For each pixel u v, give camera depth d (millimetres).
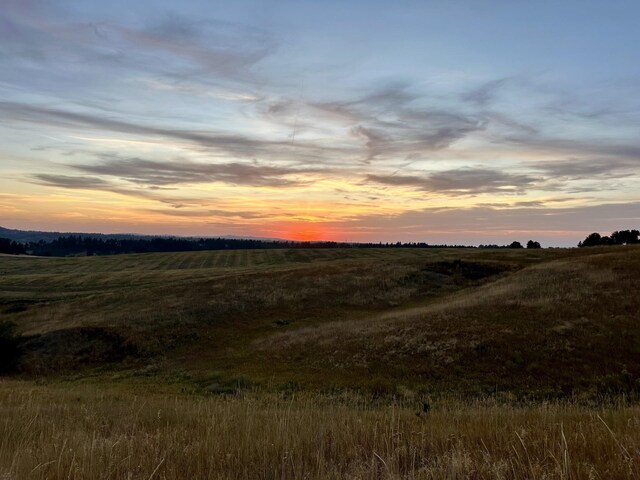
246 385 22359
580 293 31656
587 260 44219
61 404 12359
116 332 36531
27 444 5621
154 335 35875
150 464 4785
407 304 42969
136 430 7312
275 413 7711
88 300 49906
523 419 6855
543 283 36812
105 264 107125
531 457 4516
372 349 25375
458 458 4328
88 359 33469
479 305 31609
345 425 6312
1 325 33844
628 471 3949
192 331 36531
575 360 21375
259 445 5301
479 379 20484
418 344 24953
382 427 6285
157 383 25266
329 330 31406
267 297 45156
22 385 25344
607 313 26922
